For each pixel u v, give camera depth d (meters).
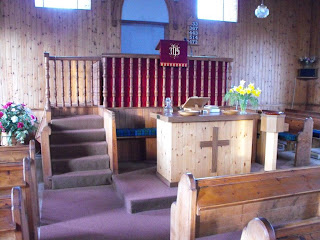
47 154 4.45
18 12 6.80
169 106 4.50
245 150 4.33
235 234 2.92
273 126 4.16
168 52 5.42
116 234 3.17
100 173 4.60
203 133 4.08
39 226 3.33
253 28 8.54
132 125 5.52
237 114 4.27
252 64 8.62
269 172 2.33
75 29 7.17
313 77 8.81
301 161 5.38
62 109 5.59
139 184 4.19
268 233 1.33
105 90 5.30
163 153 4.25
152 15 7.61
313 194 2.48
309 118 5.34
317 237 1.51
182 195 2.24
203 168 4.14
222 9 8.27
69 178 4.47
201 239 2.82
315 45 8.95
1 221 1.65
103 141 5.17
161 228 3.30
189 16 7.90
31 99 7.02
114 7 7.34
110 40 7.42
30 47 6.93
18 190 1.71
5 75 6.84
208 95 5.87
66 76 7.09
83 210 3.75
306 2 8.95
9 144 5.04
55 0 7.07
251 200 2.19
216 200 2.13
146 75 5.50
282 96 9.05
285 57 8.96
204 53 8.12
